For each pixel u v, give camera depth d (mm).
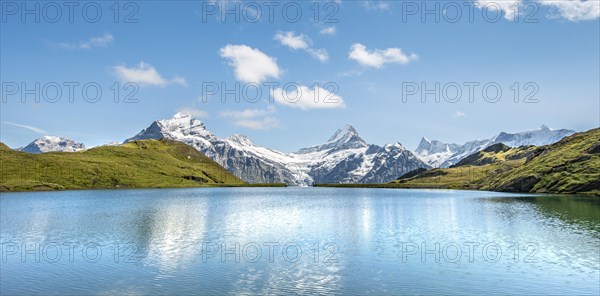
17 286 42156
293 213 118875
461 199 184125
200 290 40312
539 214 104125
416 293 39031
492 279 43500
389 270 47500
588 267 47719
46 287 41719
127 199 195625
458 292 39250
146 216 109750
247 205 155500
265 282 42844
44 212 123000
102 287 41594
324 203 169125
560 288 40156
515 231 75188
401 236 72188
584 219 92062
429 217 103438
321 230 80938
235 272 46812
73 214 115875
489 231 76125
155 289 40688
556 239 65875
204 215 112750
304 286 41469
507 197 189500
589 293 38594
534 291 39312
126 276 45375
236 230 81250
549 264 49438
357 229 81938
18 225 90688
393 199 197500
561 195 197250
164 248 61531
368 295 38594
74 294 39469
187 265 50406
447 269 47656
